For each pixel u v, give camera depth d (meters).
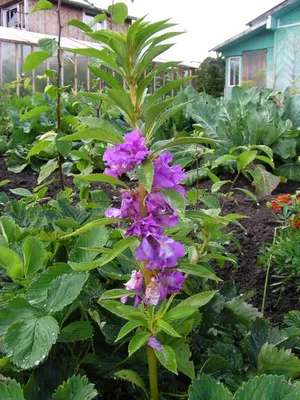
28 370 1.67
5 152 6.96
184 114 6.75
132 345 1.36
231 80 16.86
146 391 1.54
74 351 1.83
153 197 1.37
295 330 1.84
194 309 1.39
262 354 1.58
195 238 2.82
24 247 1.82
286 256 2.65
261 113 6.46
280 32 15.05
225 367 1.65
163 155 1.37
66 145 2.95
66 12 18.75
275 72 15.26
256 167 5.39
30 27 18.00
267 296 2.88
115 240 2.12
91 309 1.75
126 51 1.47
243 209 4.59
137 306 1.52
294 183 5.86
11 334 1.48
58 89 3.11
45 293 1.69
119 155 1.30
